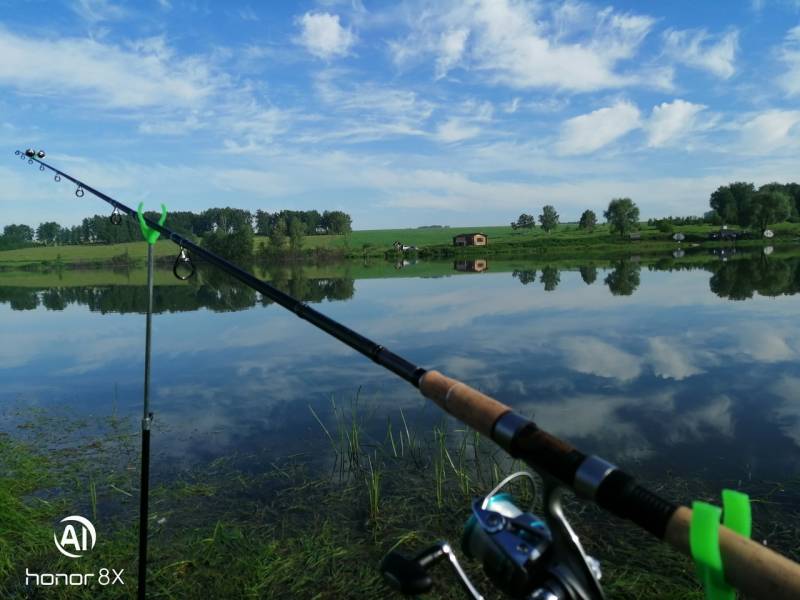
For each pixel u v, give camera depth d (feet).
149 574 15.39
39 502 19.89
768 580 3.44
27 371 41.86
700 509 3.75
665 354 40.45
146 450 11.05
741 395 30.35
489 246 289.53
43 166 17.89
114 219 15.56
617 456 22.76
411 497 19.70
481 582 14.55
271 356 44.88
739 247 229.45
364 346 7.52
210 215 309.42
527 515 5.91
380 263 230.68
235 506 19.42
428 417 28.22
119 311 79.41
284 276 149.48
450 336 49.62
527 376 35.50
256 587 14.89
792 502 18.51
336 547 16.62
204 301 89.66
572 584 5.11
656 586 14.19
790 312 56.13
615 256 199.72
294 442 25.48
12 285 148.15
